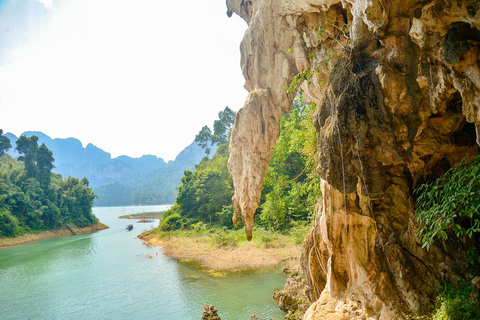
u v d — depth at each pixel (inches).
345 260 369.7
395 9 243.1
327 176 257.6
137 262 1400.1
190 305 836.6
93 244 2018.9
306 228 1295.5
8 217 2181.3
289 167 1614.2
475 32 264.4
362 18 260.8
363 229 357.7
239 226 1940.2
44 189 2839.6
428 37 296.8
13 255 1675.7
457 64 266.5
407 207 353.1
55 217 2645.2
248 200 488.4
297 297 695.1
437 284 305.3
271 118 494.3
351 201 354.9
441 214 275.7
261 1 501.0
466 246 323.3
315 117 287.9
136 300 908.0
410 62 251.3
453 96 343.9
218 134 3361.2
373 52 268.8
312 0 431.8
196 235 1919.3
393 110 240.7
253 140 479.5
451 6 254.4
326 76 478.9
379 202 365.1
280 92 498.6
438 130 357.4
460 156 369.1
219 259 1295.5
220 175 2458.2
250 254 1284.4
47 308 877.2
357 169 243.9
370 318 319.6
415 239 334.3
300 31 488.7
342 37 451.8
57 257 1584.6
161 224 2391.7
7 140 3270.2
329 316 341.4
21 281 1147.3
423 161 369.1
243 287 929.5
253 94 488.1
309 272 519.5
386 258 341.1
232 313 740.0
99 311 843.4
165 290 975.6
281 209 706.8
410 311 300.0
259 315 706.2
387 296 320.5
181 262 1334.9
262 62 510.0
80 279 1159.6
